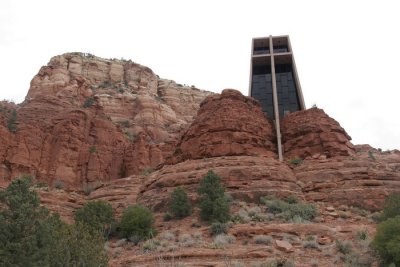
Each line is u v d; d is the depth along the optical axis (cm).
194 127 4725
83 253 2052
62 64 10994
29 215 1931
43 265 1845
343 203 3625
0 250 1795
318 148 4509
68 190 4853
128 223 3325
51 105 7850
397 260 2139
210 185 3509
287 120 5041
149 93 11650
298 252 2514
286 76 6938
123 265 2559
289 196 3678
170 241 2972
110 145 7712
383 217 3078
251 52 7188
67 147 6950
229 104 4753
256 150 4466
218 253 2498
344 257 2403
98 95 10400
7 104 7850
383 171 3953
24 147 6412
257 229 2886
